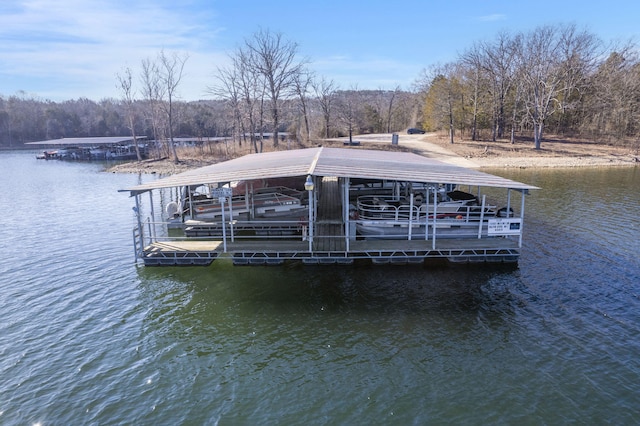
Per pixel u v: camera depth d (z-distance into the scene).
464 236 15.03
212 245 15.06
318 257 13.89
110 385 8.48
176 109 82.44
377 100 100.12
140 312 11.56
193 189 22.39
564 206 23.23
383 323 10.68
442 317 10.91
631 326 10.28
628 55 56.91
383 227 15.09
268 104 58.47
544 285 12.70
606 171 38.41
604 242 16.61
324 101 65.00
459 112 58.09
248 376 8.70
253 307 11.70
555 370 8.62
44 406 7.89
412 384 8.29
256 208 17.16
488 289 12.46
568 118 60.56
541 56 48.97
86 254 16.59
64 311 11.70
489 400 7.79
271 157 22.31
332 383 8.39
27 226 21.53
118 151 68.38
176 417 7.56
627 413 7.38
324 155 19.44
